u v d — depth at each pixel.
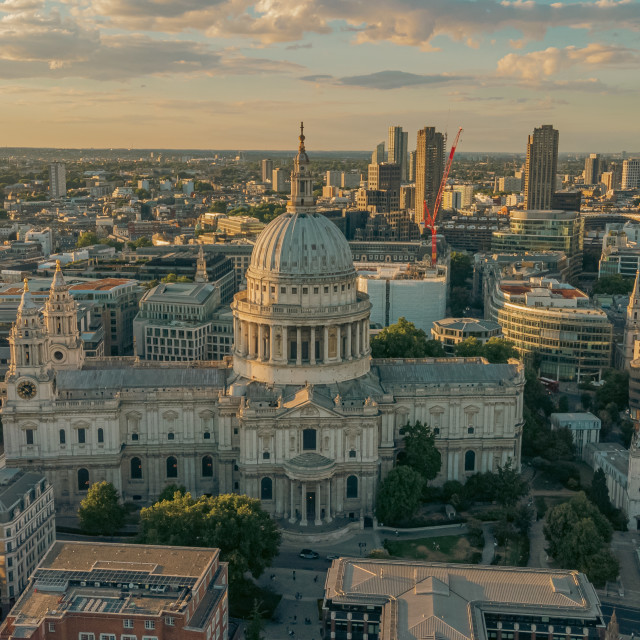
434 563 164.62
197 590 148.00
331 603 152.50
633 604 183.62
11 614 144.25
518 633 149.50
